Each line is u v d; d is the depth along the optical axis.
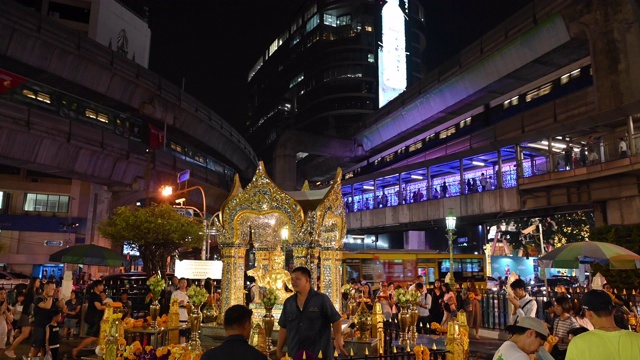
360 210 48.88
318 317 5.70
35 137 36.88
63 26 40.53
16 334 15.51
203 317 10.12
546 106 37.44
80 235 47.09
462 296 18.55
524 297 8.53
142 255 24.23
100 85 44.81
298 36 117.31
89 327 12.66
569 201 29.47
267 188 9.77
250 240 10.55
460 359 7.09
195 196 56.75
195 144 61.00
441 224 40.38
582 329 6.86
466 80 47.94
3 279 31.66
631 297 17.08
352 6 107.44
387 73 102.81
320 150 65.06
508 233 43.06
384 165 65.81
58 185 49.19
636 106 25.34
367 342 8.87
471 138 46.59
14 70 40.56
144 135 50.50
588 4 32.94
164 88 50.69
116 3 64.06
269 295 7.64
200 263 12.99
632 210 25.95
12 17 36.53
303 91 110.25
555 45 37.06
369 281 26.55
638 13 29.56
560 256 10.57
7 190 48.41
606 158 27.09
